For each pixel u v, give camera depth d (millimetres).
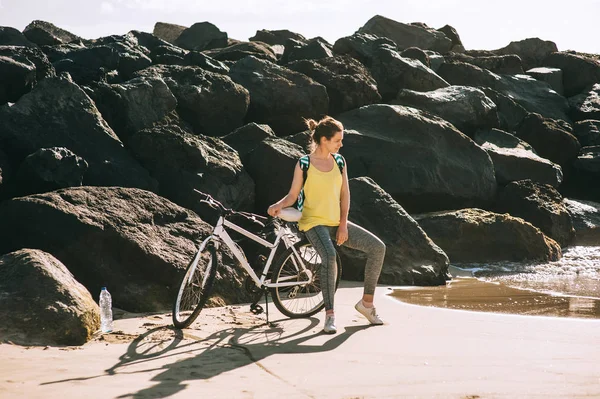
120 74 13500
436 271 8734
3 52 11211
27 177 8391
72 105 9727
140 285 6805
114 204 7441
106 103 10797
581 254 11117
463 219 10555
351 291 7840
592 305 7211
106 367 4637
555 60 21828
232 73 13859
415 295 7820
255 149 10438
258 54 18562
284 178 10078
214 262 6008
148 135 9805
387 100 16453
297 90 13469
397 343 5406
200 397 3990
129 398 3949
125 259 6914
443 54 22203
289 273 6438
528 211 12312
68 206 7121
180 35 25844
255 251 8070
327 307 5852
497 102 17094
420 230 9086
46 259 5941
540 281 8898
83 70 12508
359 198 9320
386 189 11836
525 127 16406
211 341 5461
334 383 4293
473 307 7090
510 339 5520
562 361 4785
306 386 4227
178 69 12750
